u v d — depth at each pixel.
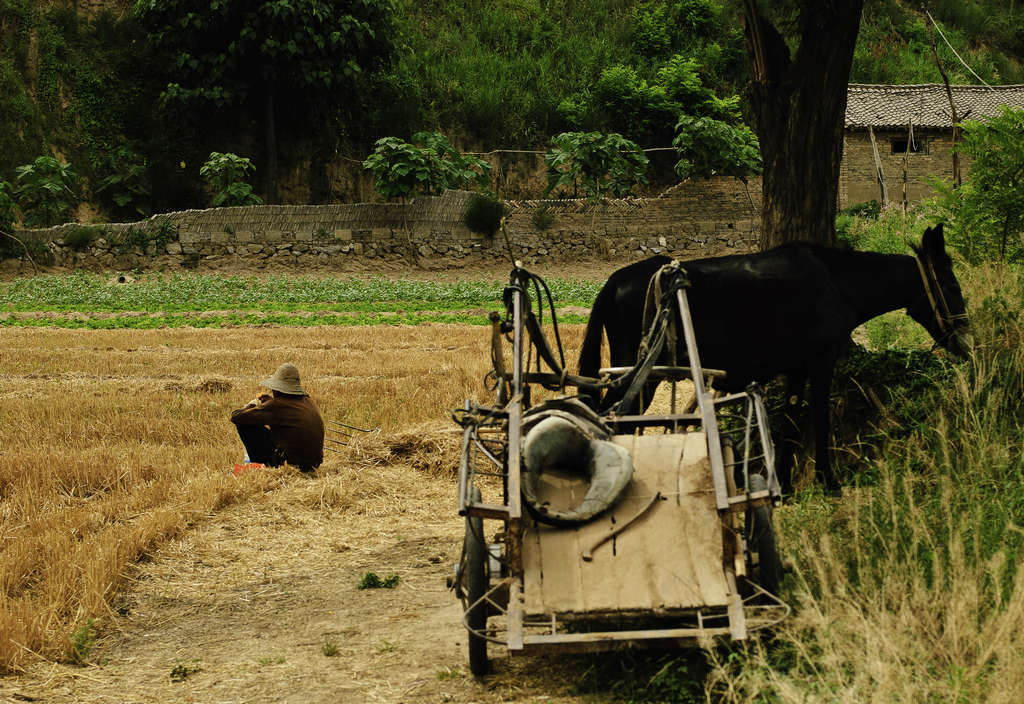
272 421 9.95
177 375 16.69
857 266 8.11
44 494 9.13
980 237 11.28
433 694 5.17
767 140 9.91
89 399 13.96
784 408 8.72
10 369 17.42
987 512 5.96
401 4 45.97
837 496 7.34
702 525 4.85
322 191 41.75
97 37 42.53
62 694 5.29
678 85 44.62
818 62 9.48
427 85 45.06
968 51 56.31
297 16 36.88
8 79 39.53
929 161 40.78
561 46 48.56
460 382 14.20
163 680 5.51
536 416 5.25
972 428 7.22
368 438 10.84
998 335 8.40
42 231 35.59
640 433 6.47
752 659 4.77
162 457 10.52
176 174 40.22
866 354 9.16
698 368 5.74
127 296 30.55
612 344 8.00
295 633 6.20
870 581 5.19
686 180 40.19
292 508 8.83
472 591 5.07
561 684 5.16
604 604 4.57
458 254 38.66
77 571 6.86
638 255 39.94
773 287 7.69
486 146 44.66
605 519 4.91
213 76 37.88
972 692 4.24
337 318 25.02
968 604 4.71
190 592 6.99
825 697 4.34
